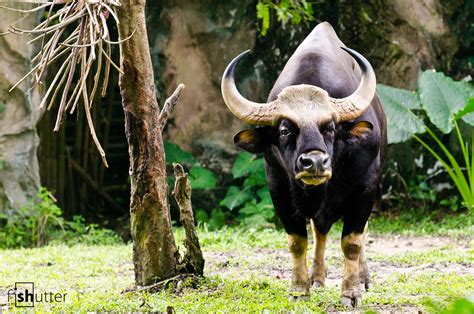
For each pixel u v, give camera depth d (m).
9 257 14.67
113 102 22.09
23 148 18.41
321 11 20.80
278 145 9.05
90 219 21.56
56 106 20.61
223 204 19.78
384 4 20.42
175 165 10.56
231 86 9.34
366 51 20.66
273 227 18.64
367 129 9.18
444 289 9.98
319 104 8.84
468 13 20.25
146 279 10.36
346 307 9.35
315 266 10.91
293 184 9.04
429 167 20.22
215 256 14.31
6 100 18.06
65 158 21.16
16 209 18.19
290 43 20.78
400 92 18.72
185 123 20.88
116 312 9.03
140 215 10.34
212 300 9.59
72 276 12.46
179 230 17.84
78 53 8.54
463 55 20.42
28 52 18.06
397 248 15.41
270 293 10.03
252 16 20.62
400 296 9.85
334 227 18.02
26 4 17.84
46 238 18.27
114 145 22.33
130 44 10.03
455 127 19.19
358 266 9.76
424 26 20.28
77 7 8.73
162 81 20.98
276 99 9.27
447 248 14.87
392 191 20.34
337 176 9.43
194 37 20.77
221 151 20.78
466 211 19.38
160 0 20.89
